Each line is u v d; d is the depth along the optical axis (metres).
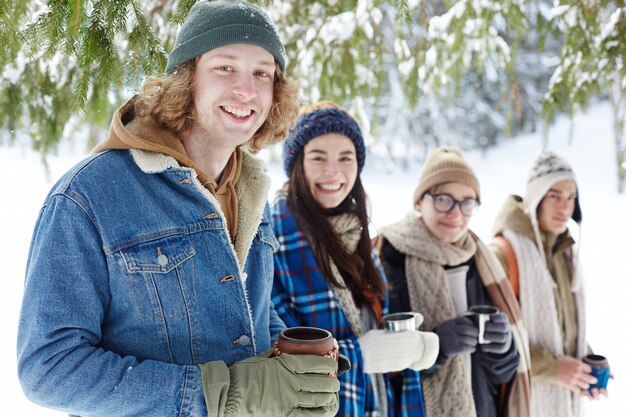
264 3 1.86
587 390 2.33
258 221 1.29
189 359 1.11
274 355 1.15
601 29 3.07
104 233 1.05
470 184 2.18
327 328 1.83
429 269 2.14
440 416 2.01
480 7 3.36
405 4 2.26
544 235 2.55
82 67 1.77
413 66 3.69
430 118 12.88
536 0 3.52
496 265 2.31
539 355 2.37
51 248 1.01
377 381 1.86
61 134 2.74
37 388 0.99
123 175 1.11
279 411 1.04
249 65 1.17
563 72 3.21
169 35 2.48
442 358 1.97
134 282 1.07
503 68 3.86
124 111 1.20
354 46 3.41
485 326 1.97
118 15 1.73
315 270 1.86
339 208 2.01
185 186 1.15
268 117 1.31
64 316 1.00
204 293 1.13
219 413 1.02
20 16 1.83
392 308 2.12
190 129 1.22
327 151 1.91
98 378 0.99
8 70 2.53
